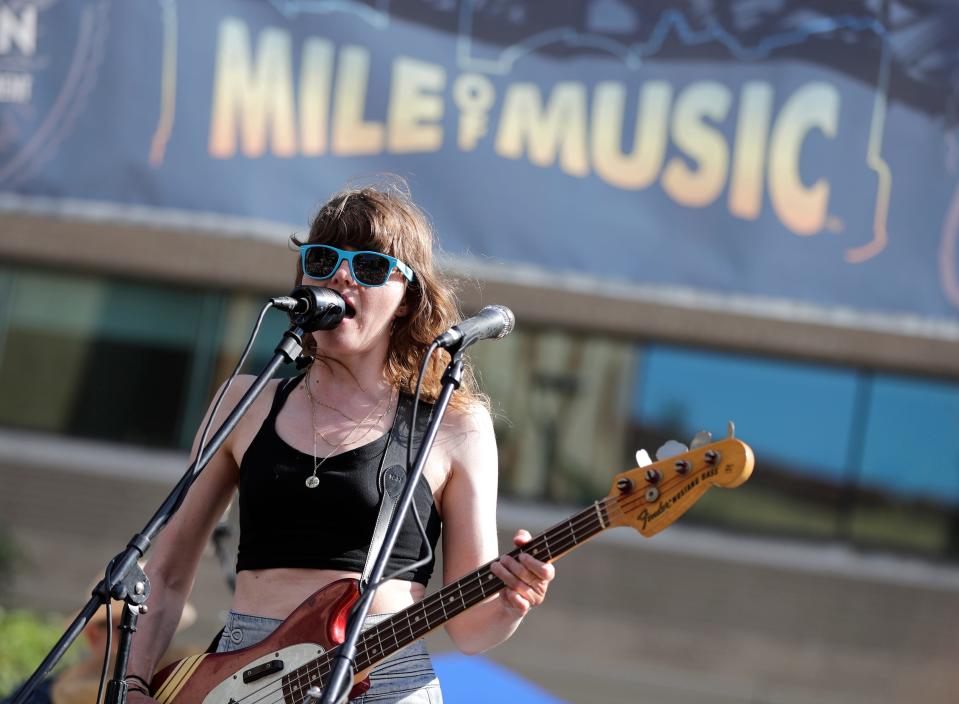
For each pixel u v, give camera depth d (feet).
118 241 42.50
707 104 20.93
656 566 40.45
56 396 42.93
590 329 41.09
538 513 41.16
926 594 39.68
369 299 11.28
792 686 39.70
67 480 41.93
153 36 21.40
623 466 41.24
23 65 21.53
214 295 42.73
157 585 11.69
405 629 10.44
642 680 39.83
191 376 42.63
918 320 20.45
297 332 11.01
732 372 40.96
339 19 21.30
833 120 20.62
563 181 21.20
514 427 41.47
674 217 20.99
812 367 40.68
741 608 40.11
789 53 20.75
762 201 20.79
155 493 41.96
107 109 21.42
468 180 21.24
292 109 21.35
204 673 11.02
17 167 21.43
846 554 40.27
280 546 11.02
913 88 20.47
